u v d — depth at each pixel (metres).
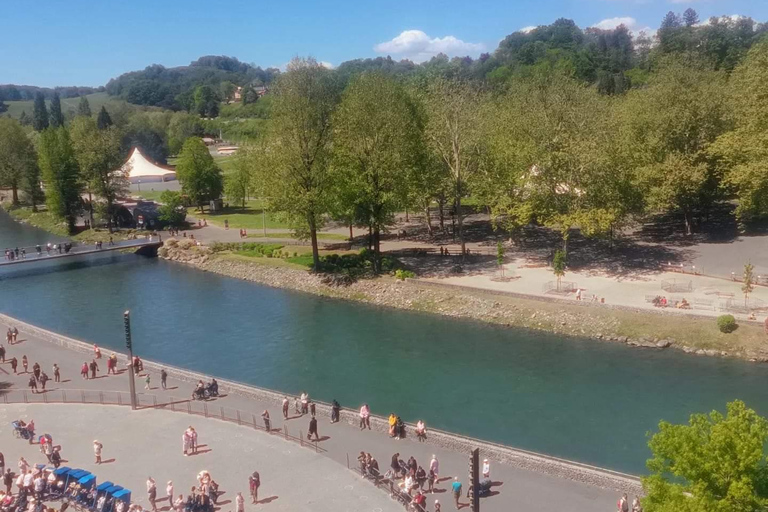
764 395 57.00
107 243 132.00
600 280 87.50
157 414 55.12
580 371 64.44
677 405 55.88
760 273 83.12
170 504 40.62
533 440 50.94
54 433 51.75
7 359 70.31
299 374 66.88
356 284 96.31
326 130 98.00
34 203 182.00
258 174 102.62
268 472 45.03
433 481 42.59
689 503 26.16
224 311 90.38
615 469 46.03
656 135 100.62
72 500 41.41
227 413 55.22
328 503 40.94
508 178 100.62
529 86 132.25
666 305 74.81
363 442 49.56
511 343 73.38
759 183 81.56
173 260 124.56
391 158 95.06
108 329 83.56
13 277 113.88
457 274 95.50
